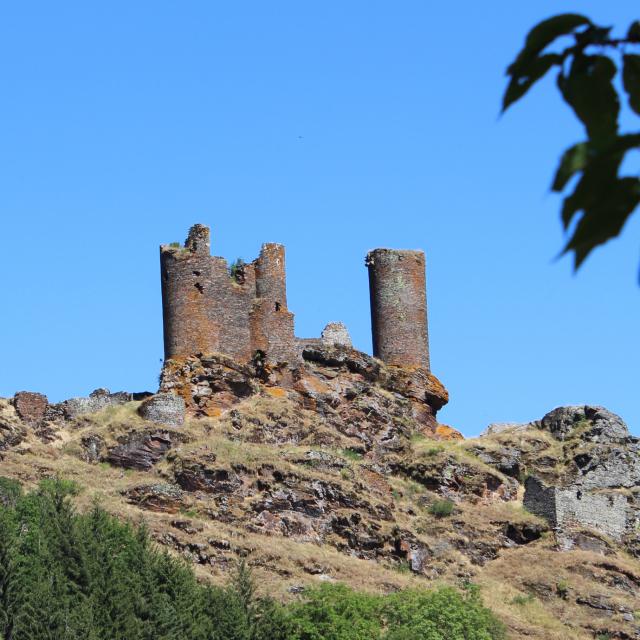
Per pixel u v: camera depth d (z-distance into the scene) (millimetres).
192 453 150000
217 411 157375
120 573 120000
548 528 156750
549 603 145500
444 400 172375
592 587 147375
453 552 152000
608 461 167625
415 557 149250
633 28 14078
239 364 160125
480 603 127688
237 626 117375
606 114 14211
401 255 172125
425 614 121688
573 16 14141
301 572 140125
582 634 140750
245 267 164375
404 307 171875
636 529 161000
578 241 13578
